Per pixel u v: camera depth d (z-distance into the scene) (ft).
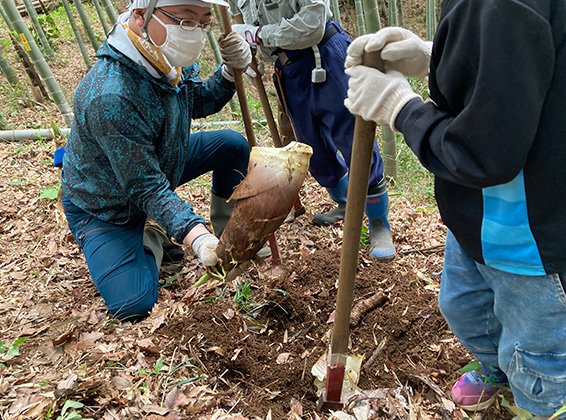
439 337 7.25
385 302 7.93
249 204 5.86
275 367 6.88
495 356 5.66
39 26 24.81
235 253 6.20
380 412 5.89
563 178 3.72
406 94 4.10
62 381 6.22
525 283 4.23
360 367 6.56
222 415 5.82
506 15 3.18
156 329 7.44
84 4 34.73
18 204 12.15
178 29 7.08
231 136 9.89
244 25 9.27
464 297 5.30
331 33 8.97
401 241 10.12
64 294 8.90
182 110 8.41
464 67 3.50
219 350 7.00
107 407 5.93
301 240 10.29
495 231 4.19
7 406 6.07
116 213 8.57
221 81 9.20
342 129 9.18
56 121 18.69
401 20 29.86
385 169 12.96
